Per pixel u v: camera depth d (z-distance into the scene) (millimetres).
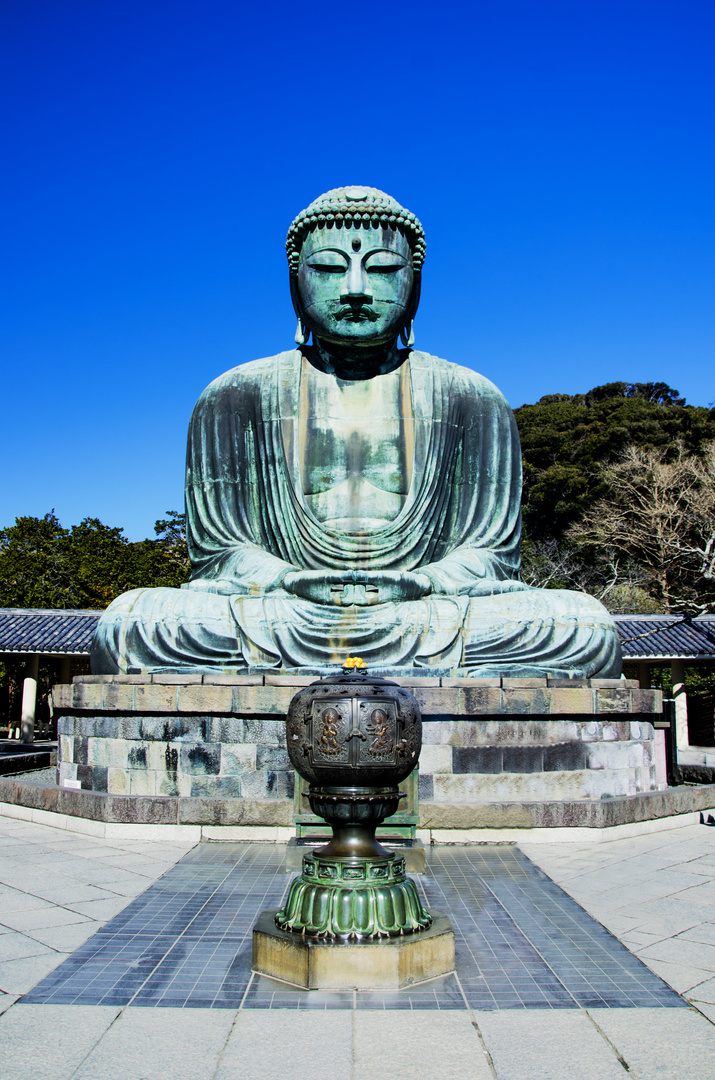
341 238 13023
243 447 13617
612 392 59312
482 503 13648
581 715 10297
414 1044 4469
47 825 10617
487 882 7793
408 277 13383
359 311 13008
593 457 48250
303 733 5664
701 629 25688
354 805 5629
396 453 13281
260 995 5098
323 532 12812
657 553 39875
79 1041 4484
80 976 5371
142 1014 4824
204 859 8633
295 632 11219
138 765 10211
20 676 35719
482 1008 4930
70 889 7441
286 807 9578
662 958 5805
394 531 12844
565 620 11477
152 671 11070
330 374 13711
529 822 9586
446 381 13836
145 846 9297
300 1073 4164
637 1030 4652
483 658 11219
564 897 7270
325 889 5457
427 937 5398
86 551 44000
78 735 10922
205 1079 4105
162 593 11695
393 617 11430
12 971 5480
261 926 5602
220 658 11133
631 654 24875
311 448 13273
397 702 5645
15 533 46281
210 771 9969
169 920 6512
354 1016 4805
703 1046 4469
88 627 26219
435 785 9891
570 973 5480
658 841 9742
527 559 46062
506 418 14023
